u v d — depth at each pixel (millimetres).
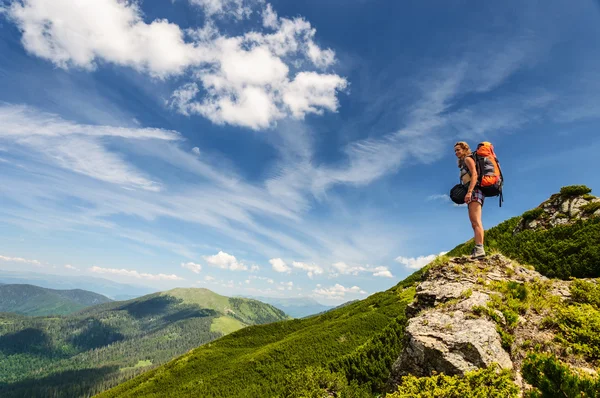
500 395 4973
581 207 19375
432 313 7633
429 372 6379
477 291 7859
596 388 4227
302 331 74438
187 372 72312
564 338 6422
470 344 6070
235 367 59125
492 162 8602
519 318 6977
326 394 21281
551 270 15938
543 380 4672
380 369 21484
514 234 23469
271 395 39375
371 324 48031
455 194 9078
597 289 7773
